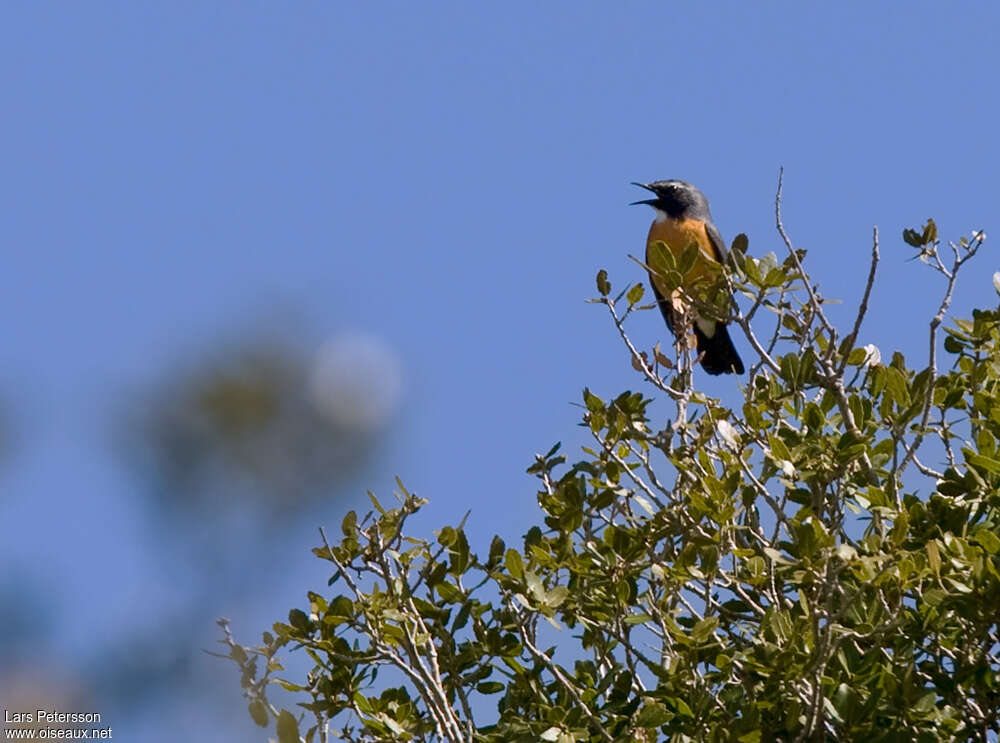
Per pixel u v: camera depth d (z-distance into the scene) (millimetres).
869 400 8500
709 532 8328
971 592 6945
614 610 8016
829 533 7891
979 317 9469
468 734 7785
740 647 8164
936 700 7520
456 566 8070
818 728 7055
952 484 8156
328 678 7984
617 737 7461
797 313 9070
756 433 8477
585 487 8688
